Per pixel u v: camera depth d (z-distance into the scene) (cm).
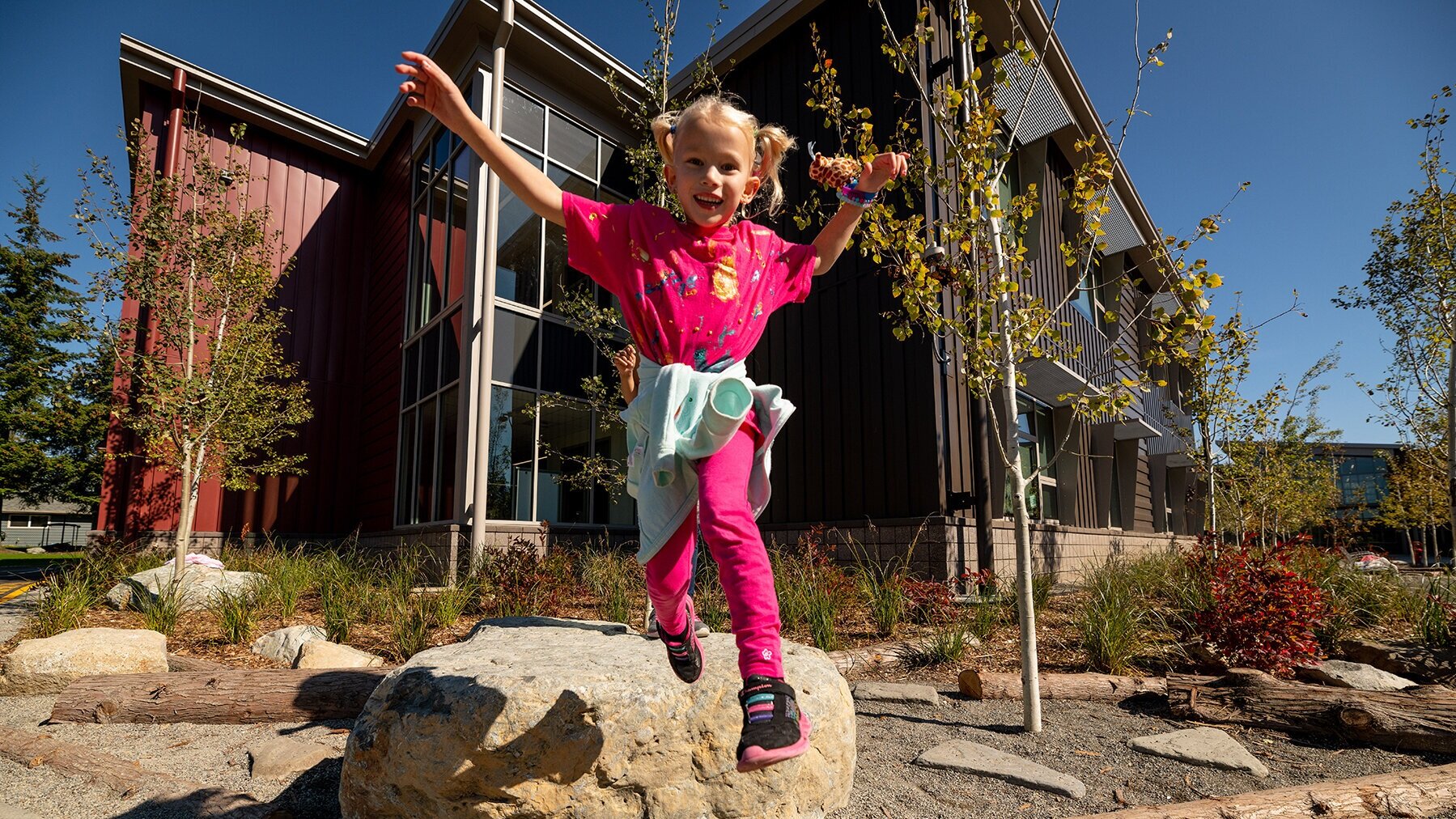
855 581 738
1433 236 825
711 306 164
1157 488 1662
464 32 1038
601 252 166
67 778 323
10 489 2588
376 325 1397
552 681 232
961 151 439
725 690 243
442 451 1042
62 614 616
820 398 939
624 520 1102
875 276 895
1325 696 389
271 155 1393
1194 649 509
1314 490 1533
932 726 405
